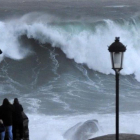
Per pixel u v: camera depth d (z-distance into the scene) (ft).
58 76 298.97
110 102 247.70
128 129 202.49
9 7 614.34
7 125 131.13
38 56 320.09
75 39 327.88
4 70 302.86
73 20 368.68
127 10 469.57
